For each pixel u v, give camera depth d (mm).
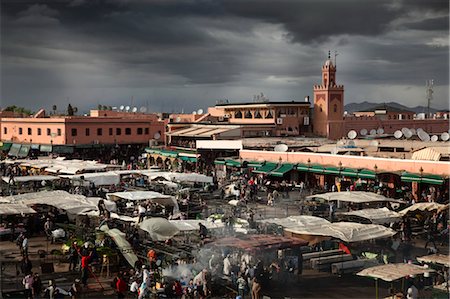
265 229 29422
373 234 26766
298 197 47531
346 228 27125
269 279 24266
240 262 25406
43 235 33562
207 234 28688
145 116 97625
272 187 51312
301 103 80312
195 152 67375
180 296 22781
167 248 27844
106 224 30234
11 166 58812
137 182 51625
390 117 108188
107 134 80500
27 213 31469
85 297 22875
